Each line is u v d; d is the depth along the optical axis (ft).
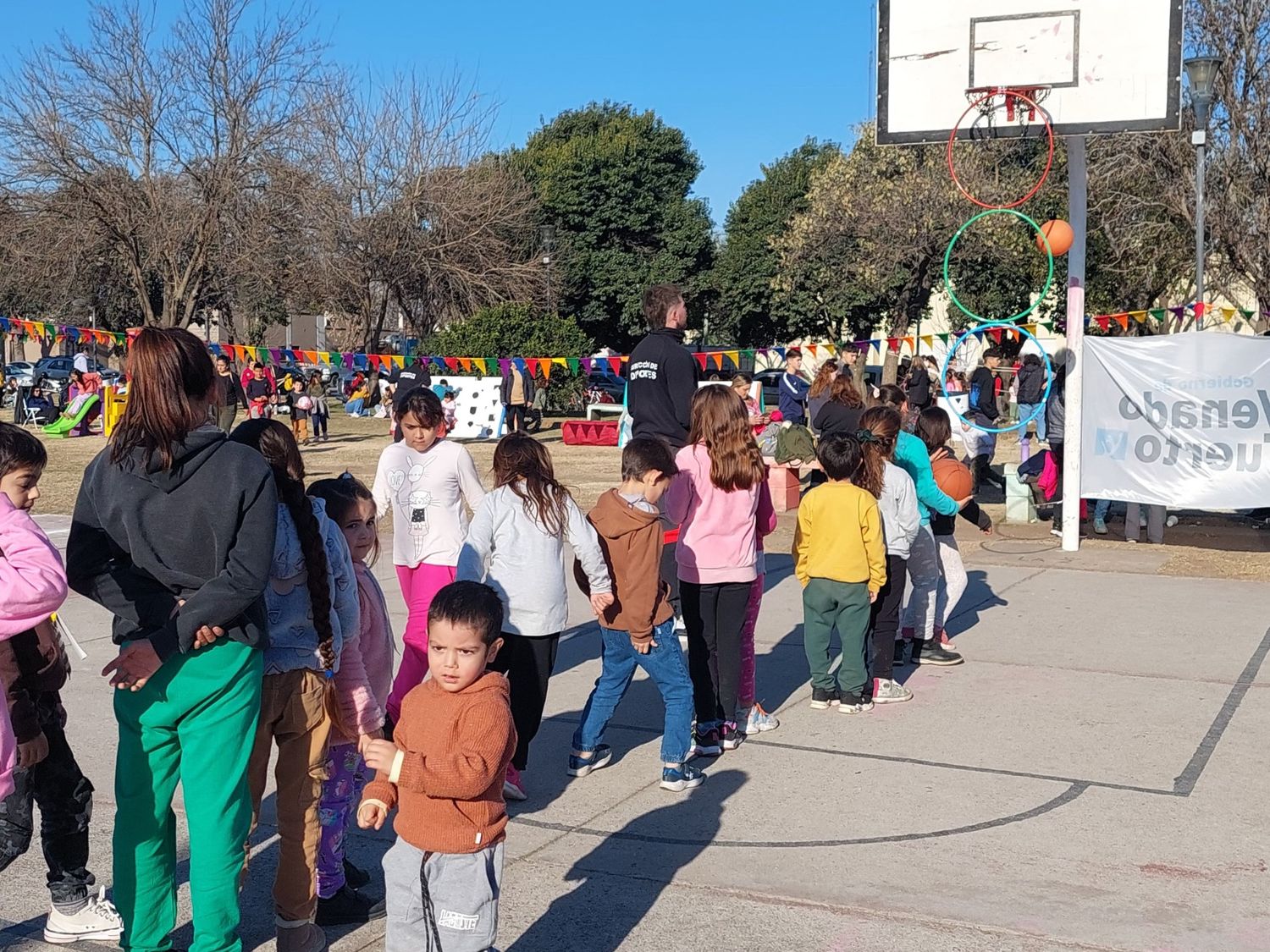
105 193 92.02
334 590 11.95
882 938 12.48
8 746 10.41
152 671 10.26
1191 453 35.40
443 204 112.27
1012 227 102.47
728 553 18.08
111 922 12.71
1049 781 17.19
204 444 10.43
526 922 12.89
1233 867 14.24
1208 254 82.02
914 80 33.12
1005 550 36.73
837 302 130.00
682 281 149.89
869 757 18.37
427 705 10.04
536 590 16.07
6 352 175.32
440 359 89.61
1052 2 31.91
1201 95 52.34
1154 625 26.71
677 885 13.84
